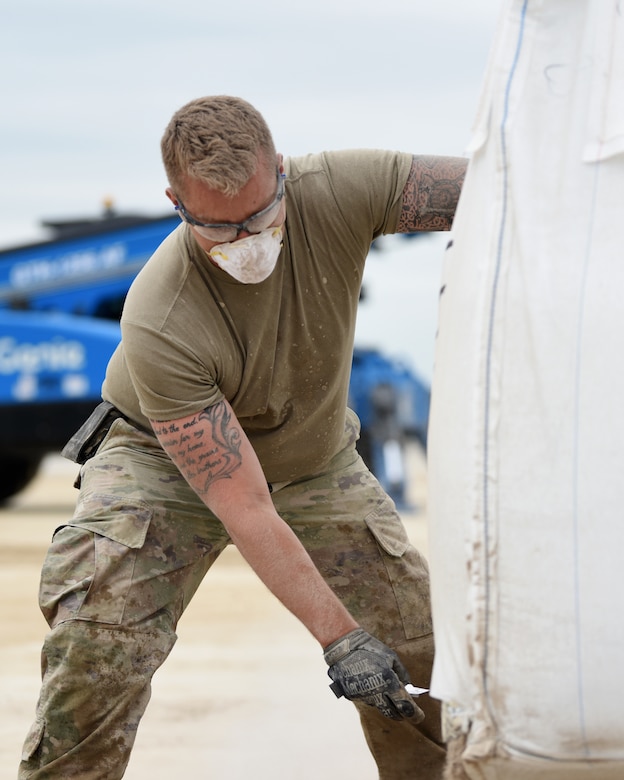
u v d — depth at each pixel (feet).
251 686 41.11
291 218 22.80
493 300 18.12
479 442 18.03
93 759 23.17
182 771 30.55
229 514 22.02
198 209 20.70
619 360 17.35
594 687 17.30
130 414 24.91
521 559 17.69
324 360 23.61
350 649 21.20
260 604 60.13
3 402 105.29
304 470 25.08
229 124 20.30
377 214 23.20
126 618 23.15
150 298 22.43
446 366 18.94
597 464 17.33
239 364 22.88
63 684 22.99
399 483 106.01
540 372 17.63
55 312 108.58
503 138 18.39
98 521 23.62
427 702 25.45
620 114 17.78
